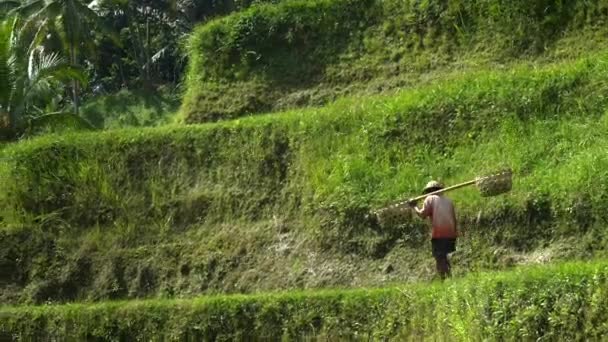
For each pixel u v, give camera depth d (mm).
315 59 23922
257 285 18172
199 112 24156
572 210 15828
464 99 19000
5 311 17516
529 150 17578
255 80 24203
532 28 21578
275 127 20297
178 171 20797
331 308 14930
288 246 18484
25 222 20906
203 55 25062
